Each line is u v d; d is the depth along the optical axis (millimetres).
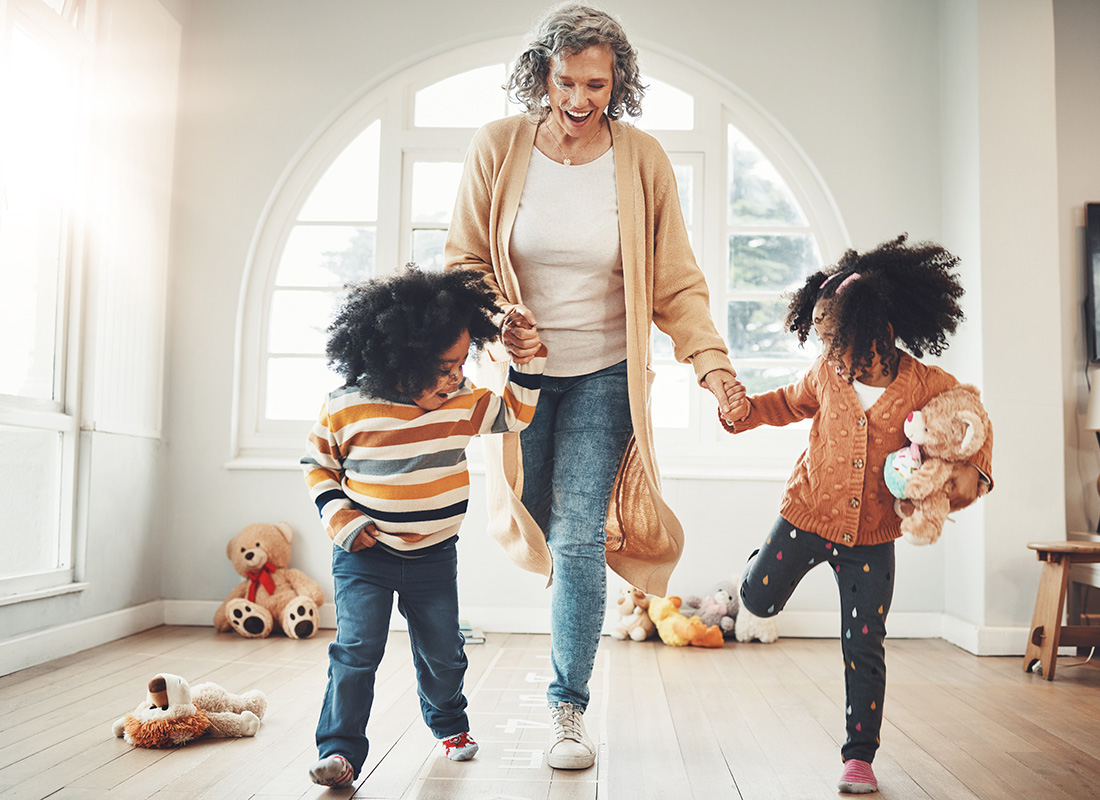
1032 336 3352
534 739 2012
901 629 3586
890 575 1743
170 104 3773
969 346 3457
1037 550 2957
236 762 1823
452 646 1740
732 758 1894
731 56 3840
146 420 3568
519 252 1902
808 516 1775
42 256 2986
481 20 3881
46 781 1695
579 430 1882
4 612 2703
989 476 1709
